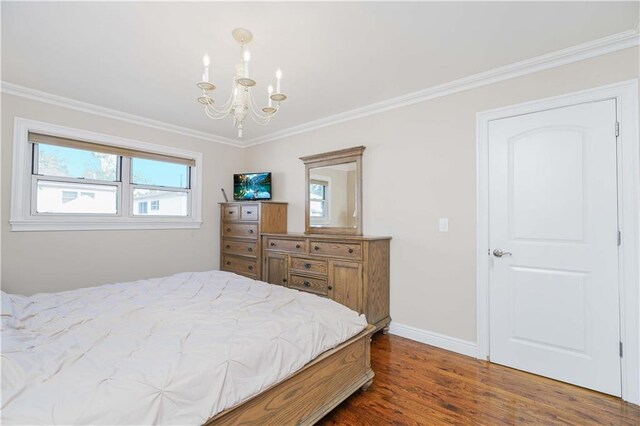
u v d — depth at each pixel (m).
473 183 2.47
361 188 3.17
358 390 1.91
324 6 1.60
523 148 2.25
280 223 3.85
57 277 2.89
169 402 0.97
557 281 2.10
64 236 2.95
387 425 1.61
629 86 1.88
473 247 2.46
